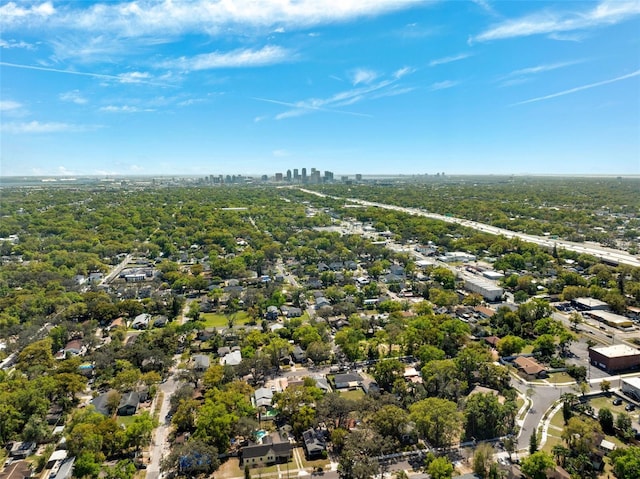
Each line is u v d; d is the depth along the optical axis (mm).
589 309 199250
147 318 193500
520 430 111125
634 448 95125
